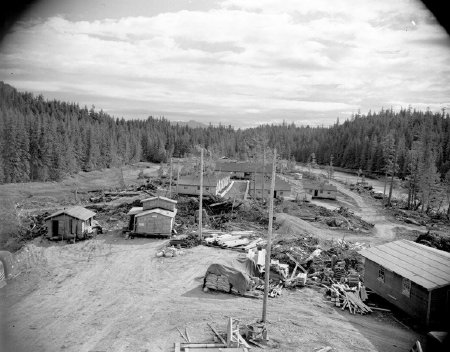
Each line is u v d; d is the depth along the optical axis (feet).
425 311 65.31
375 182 346.74
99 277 87.76
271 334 62.59
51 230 117.08
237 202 163.94
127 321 66.23
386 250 80.07
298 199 226.79
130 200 184.96
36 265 93.91
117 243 115.96
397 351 58.08
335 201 244.22
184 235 125.90
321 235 142.20
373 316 71.05
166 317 68.18
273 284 85.51
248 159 400.26
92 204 174.19
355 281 83.41
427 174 223.30
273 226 144.66
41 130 284.82
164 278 88.12
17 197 200.03
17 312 68.18
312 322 67.62
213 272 81.51
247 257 92.32
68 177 293.23
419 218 203.92
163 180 256.73
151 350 56.65
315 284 86.17
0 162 251.19
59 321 65.36
